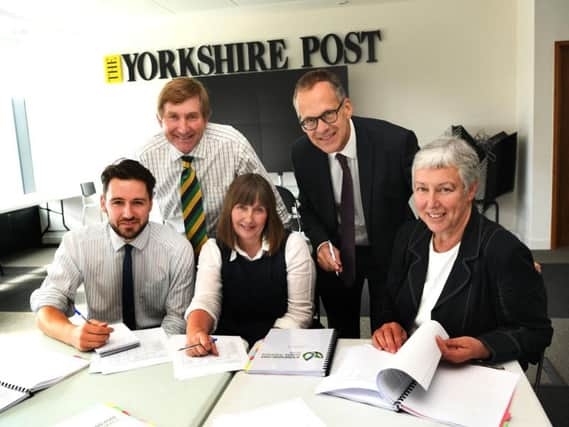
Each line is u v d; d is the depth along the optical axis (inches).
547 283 151.0
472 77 202.1
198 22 215.0
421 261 57.0
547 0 177.6
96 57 226.8
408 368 41.0
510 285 50.1
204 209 79.4
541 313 50.7
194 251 78.5
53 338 59.2
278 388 45.3
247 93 209.2
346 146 72.6
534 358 51.8
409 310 57.6
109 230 68.6
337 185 77.7
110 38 223.5
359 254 80.2
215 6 200.4
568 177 191.9
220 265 67.4
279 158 211.2
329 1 197.5
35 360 52.6
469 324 52.4
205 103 74.9
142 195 65.6
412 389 42.6
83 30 221.9
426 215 53.1
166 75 221.6
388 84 207.2
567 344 109.9
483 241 51.8
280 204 83.7
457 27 199.9
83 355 54.0
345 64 207.9
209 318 62.9
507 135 193.8
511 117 203.0
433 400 41.3
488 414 39.2
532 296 50.3
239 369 49.6
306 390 44.8
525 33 188.7
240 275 66.9
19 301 158.7
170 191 80.0
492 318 52.6
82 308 110.1
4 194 245.9
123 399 44.3
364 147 72.7
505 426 37.7
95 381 48.1
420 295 56.5
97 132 233.9
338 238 80.1
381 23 203.9
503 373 45.4
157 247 68.8
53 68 231.5
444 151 51.4
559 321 122.2
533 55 181.6
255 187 64.6
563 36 179.0
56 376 48.4
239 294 67.7
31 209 245.3
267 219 66.1
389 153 72.4
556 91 181.9
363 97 209.5
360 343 54.9
